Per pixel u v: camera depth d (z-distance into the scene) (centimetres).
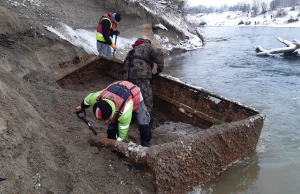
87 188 351
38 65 704
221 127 449
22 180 335
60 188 347
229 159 461
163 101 656
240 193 406
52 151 399
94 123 515
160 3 2144
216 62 1346
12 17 766
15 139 376
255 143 497
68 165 381
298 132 593
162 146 382
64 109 534
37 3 1057
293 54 1430
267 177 443
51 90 591
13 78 540
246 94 845
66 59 817
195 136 417
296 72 1105
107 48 834
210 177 432
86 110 553
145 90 551
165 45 1783
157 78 657
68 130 468
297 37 2333
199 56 1545
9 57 645
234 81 991
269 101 780
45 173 358
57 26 1038
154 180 368
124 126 393
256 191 411
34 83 603
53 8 1109
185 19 2406
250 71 1138
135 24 1647
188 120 609
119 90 396
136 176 381
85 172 375
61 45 833
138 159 371
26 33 775
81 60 826
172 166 382
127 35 1556
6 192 311
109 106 372
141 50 554
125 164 389
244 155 484
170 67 1251
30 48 746
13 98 447
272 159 491
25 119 422
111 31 841
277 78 1019
